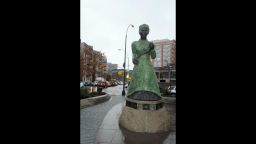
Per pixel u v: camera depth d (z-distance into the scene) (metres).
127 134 5.36
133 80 6.53
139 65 6.52
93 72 54.94
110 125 6.39
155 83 6.34
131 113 5.92
